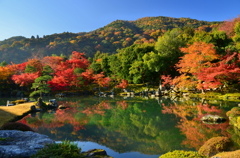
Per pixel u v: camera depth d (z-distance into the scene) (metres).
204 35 36.91
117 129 12.77
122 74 41.62
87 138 10.95
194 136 10.66
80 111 20.02
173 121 14.39
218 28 52.91
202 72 27.08
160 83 35.12
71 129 12.95
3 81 43.69
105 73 48.56
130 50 42.25
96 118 16.36
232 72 24.83
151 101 26.16
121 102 26.11
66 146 5.99
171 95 31.41
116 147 9.45
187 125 13.04
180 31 49.78
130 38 117.81
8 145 6.84
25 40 134.62
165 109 19.64
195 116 15.61
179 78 30.16
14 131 8.86
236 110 13.90
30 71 42.59
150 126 13.26
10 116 16.89
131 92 36.09
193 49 28.67
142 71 37.84
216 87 27.11
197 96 27.69
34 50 119.50
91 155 6.57
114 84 43.12
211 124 13.00
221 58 28.05
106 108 21.62
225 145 7.52
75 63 49.25
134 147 9.41
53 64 52.62
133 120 15.24
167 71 38.62
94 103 25.91
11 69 44.62
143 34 123.19
